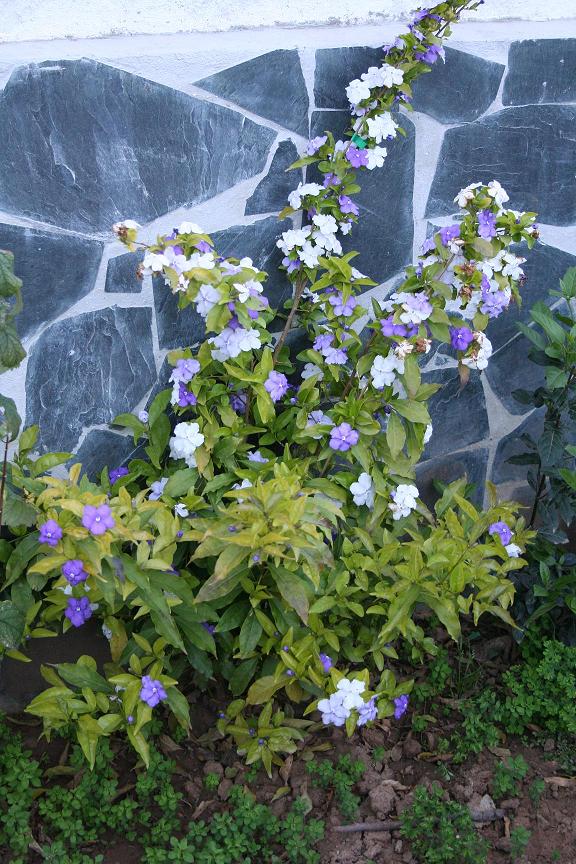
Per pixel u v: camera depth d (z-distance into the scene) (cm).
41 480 110
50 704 113
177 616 120
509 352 152
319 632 123
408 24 125
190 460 127
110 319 127
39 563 104
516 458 145
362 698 118
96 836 114
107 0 115
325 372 134
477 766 127
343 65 126
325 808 121
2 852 111
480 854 112
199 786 123
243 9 121
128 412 132
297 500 110
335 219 132
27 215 118
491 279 125
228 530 112
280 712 124
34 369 125
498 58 133
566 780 126
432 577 126
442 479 158
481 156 138
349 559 125
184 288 112
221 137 124
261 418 129
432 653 133
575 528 158
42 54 113
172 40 118
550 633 144
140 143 120
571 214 146
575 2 133
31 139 115
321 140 126
